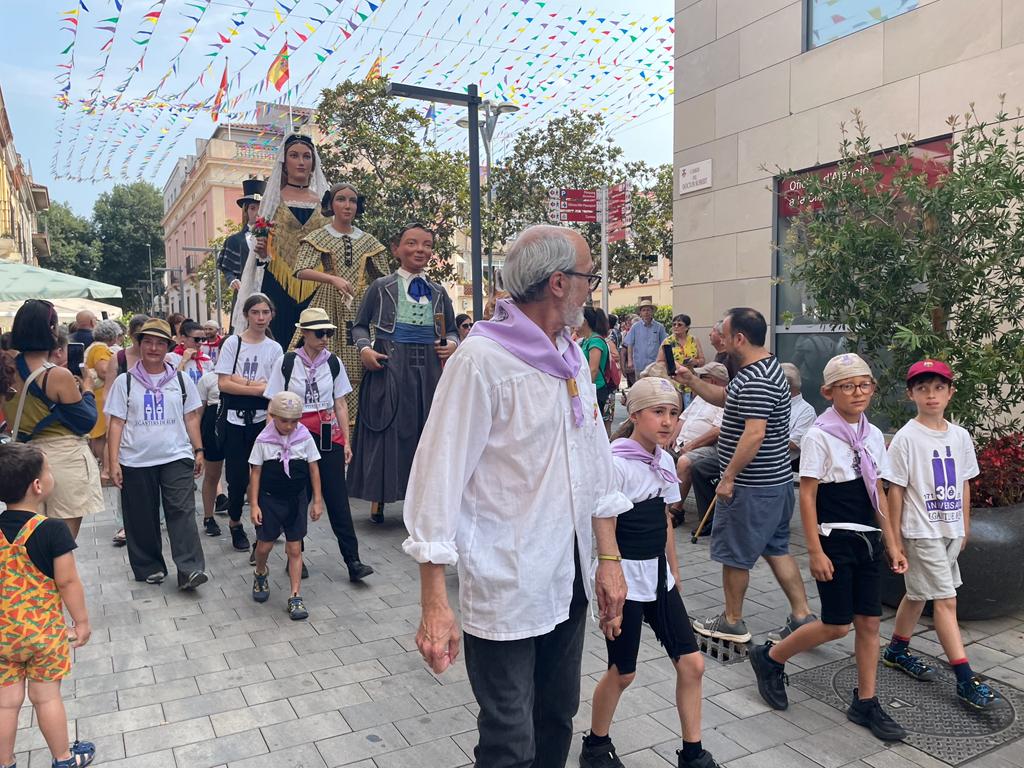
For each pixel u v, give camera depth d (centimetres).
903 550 371
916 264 461
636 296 3253
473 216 909
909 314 479
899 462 367
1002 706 353
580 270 222
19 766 311
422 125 1736
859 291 500
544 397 215
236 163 3072
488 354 212
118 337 834
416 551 203
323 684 379
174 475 506
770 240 810
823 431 340
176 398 514
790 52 779
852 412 343
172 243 4841
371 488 650
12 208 2853
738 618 424
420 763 310
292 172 767
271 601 495
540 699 236
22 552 291
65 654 299
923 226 480
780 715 350
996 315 468
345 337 706
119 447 504
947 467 362
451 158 1931
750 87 824
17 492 299
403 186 1816
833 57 738
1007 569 427
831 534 333
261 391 591
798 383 584
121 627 451
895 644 391
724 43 853
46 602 294
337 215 716
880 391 510
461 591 218
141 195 5366
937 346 462
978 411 466
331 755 316
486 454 215
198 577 497
